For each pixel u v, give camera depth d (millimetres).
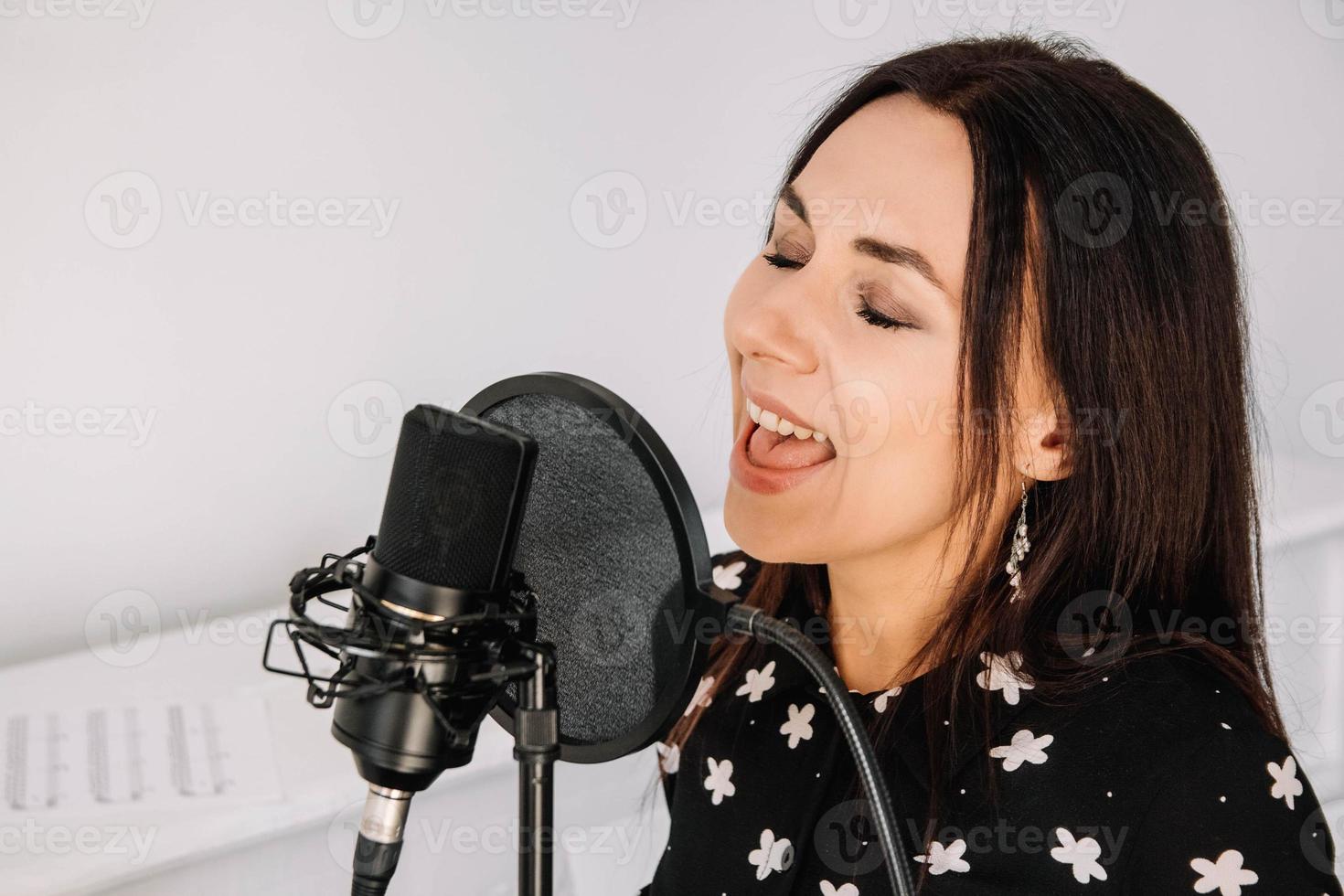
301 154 1537
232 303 1538
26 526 1485
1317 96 2246
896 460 789
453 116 1613
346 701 578
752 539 830
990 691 859
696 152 1786
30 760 1192
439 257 1646
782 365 795
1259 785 811
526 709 561
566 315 1753
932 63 829
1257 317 2238
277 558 1635
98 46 1406
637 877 1412
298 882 1188
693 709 979
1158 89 2059
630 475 610
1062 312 780
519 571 664
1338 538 1854
